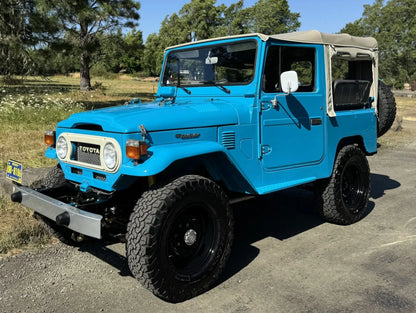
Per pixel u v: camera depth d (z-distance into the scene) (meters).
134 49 24.62
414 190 6.25
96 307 2.99
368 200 5.25
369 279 3.39
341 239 4.29
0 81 26.41
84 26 19.81
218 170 3.48
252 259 3.82
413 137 11.91
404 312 2.89
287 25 35.34
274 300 3.08
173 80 4.45
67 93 21.19
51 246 4.04
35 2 13.66
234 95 3.76
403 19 52.28
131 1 21.42
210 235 3.24
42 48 14.76
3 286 3.25
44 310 2.94
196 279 3.10
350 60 4.80
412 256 3.84
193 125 3.26
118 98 20.81
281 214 5.14
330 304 3.01
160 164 2.83
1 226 4.27
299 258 3.83
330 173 4.38
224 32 37.50
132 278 3.45
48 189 3.69
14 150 7.47
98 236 2.78
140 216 2.84
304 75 4.05
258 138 3.66
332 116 4.29
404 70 47.91
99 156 3.24
